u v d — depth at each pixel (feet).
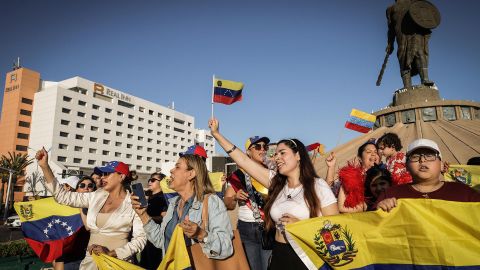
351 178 13.28
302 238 11.17
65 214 20.31
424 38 89.66
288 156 12.51
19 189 238.68
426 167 11.12
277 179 13.34
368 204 13.75
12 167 197.26
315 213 11.65
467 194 10.84
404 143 70.23
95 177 23.13
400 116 86.43
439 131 73.87
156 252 21.89
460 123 77.61
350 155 67.10
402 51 91.35
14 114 253.65
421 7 87.92
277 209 12.39
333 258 11.00
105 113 290.15
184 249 10.34
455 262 10.05
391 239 10.84
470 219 10.23
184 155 12.35
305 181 12.13
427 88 87.04
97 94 288.30
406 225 10.79
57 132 249.34
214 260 10.58
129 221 15.19
